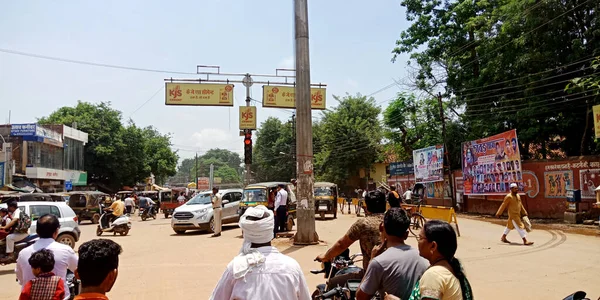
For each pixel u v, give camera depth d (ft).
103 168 155.02
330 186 83.51
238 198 67.77
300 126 42.70
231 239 52.39
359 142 147.02
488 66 78.74
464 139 94.94
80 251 9.14
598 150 68.44
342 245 15.01
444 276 8.80
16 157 105.29
